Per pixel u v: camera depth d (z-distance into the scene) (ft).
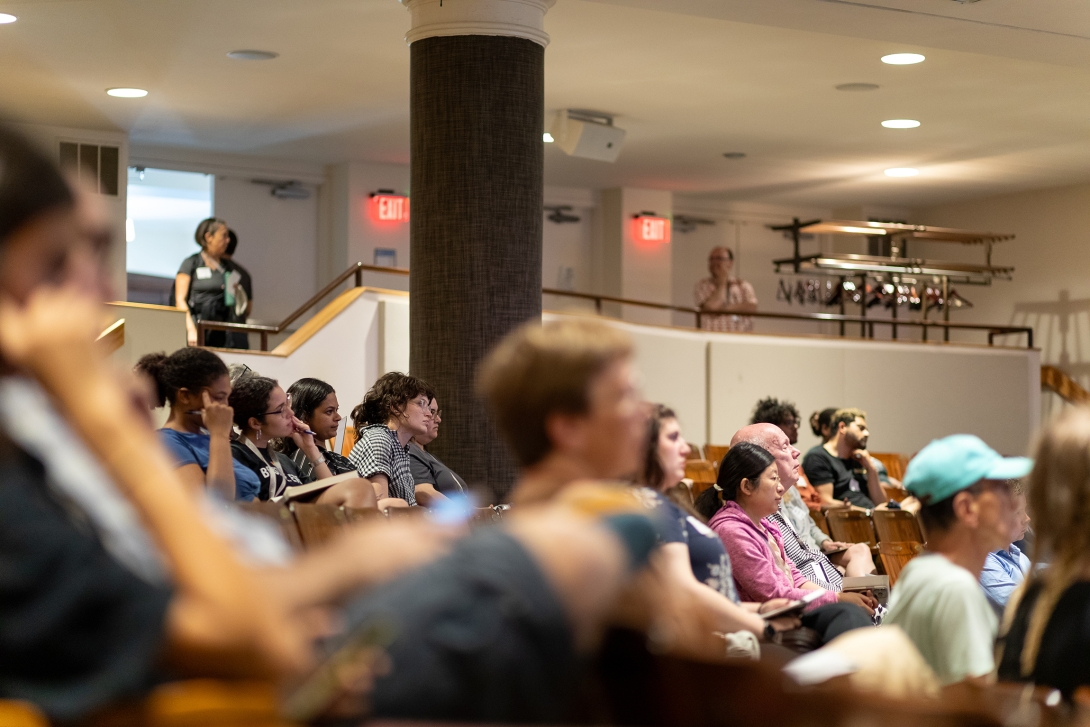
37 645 2.68
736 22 25.88
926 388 41.47
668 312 46.06
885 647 5.95
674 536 9.81
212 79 30.40
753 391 37.99
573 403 3.93
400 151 39.37
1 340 2.90
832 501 23.59
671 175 43.24
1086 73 29.81
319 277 41.68
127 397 3.26
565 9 25.02
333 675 3.05
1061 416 6.65
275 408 13.62
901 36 22.57
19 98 32.01
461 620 3.16
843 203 48.96
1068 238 45.39
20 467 2.85
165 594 2.81
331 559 3.68
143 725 2.83
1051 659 6.20
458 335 18.75
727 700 3.86
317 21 25.79
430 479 16.51
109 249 3.12
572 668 3.29
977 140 37.60
